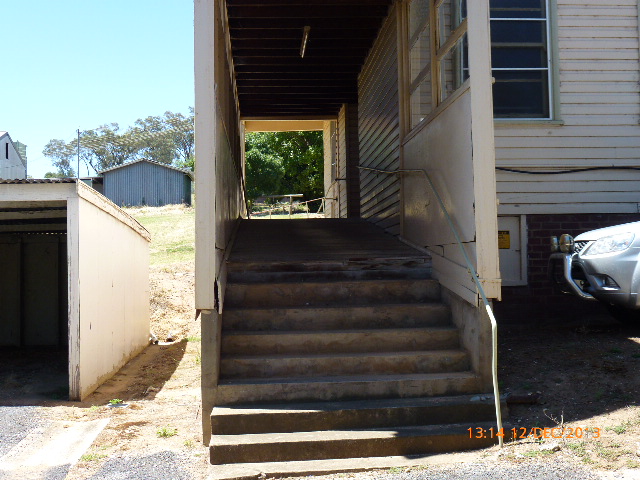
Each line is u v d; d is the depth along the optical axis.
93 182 41.00
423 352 5.00
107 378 7.62
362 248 6.94
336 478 3.75
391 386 4.61
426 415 4.38
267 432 4.26
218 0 5.58
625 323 6.75
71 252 6.38
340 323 5.34
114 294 8.13
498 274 4.75
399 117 7.45
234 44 8.91
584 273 5.93
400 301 5.74
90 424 5.13
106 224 7.66
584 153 7.52
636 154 7.60
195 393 6.66
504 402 4.48
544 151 7.47
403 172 7.29
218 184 5.11
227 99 6.89
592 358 5.43
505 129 7.43
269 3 7.70
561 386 4.88
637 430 4.03
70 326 6.30
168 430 4.87
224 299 5.56
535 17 7.62
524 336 6.70
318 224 9.53
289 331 5.24
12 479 3.79
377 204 9.06
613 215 7.52
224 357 4.88
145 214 29.06
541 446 3.95
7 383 7.12
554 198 7.46
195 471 3.89
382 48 8.48
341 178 12.26
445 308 5.45
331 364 4.85
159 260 16.36
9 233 10.35
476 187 4.82
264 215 26.84
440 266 5.80
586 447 3.87
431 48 6.26
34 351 9.84
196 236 4.60
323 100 12.14
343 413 4.32
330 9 8.14
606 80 7.60
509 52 7.58
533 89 7.59
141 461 4.10
